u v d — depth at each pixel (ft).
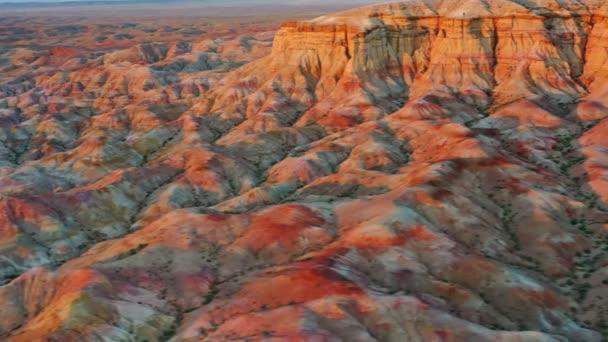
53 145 520.42
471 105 485.56
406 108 462.60
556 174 346.54
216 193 374.02
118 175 382.63
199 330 194.39
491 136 416.67
